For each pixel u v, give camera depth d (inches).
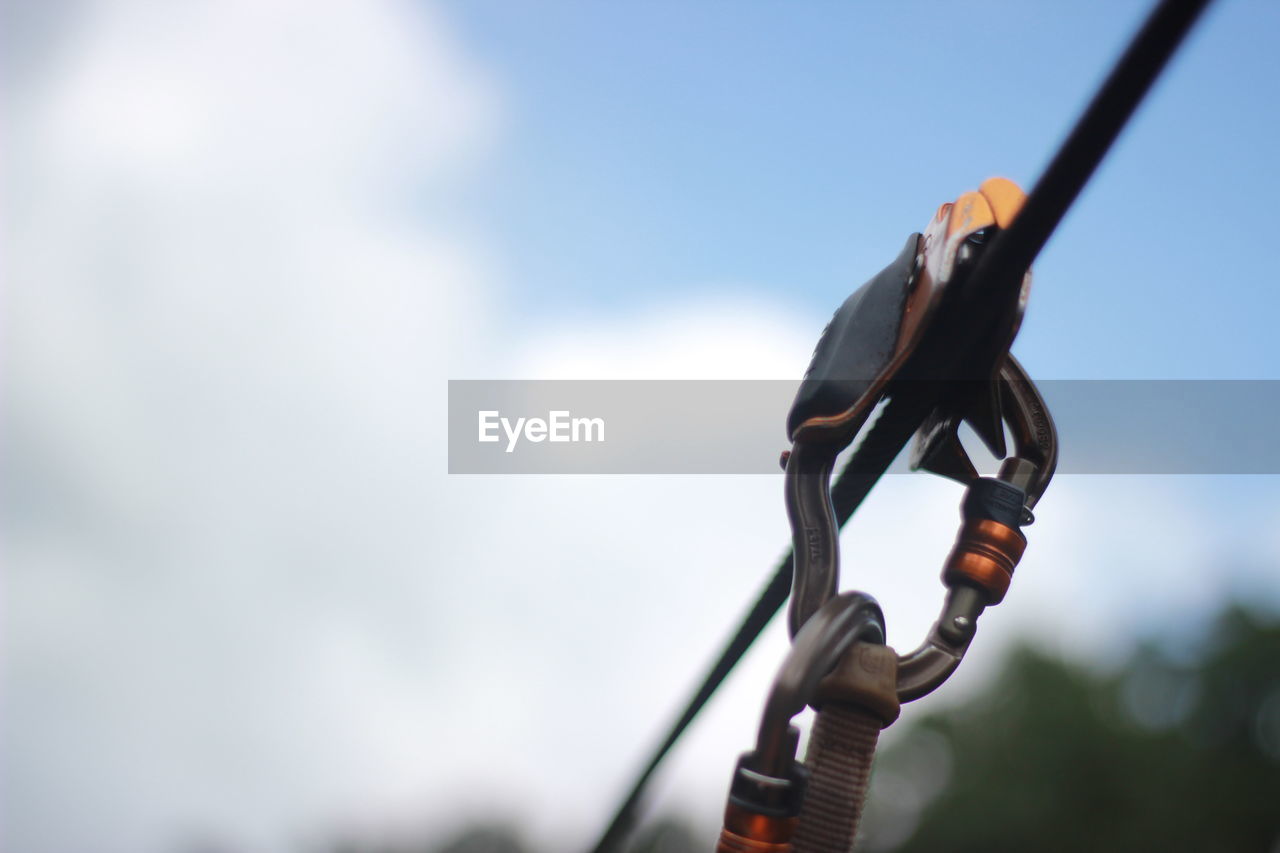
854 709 18.9
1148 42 16.5
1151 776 307.7
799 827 18.7
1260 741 309.1
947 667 19.4
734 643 25.8
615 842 34.2
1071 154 17.8
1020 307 19.8
